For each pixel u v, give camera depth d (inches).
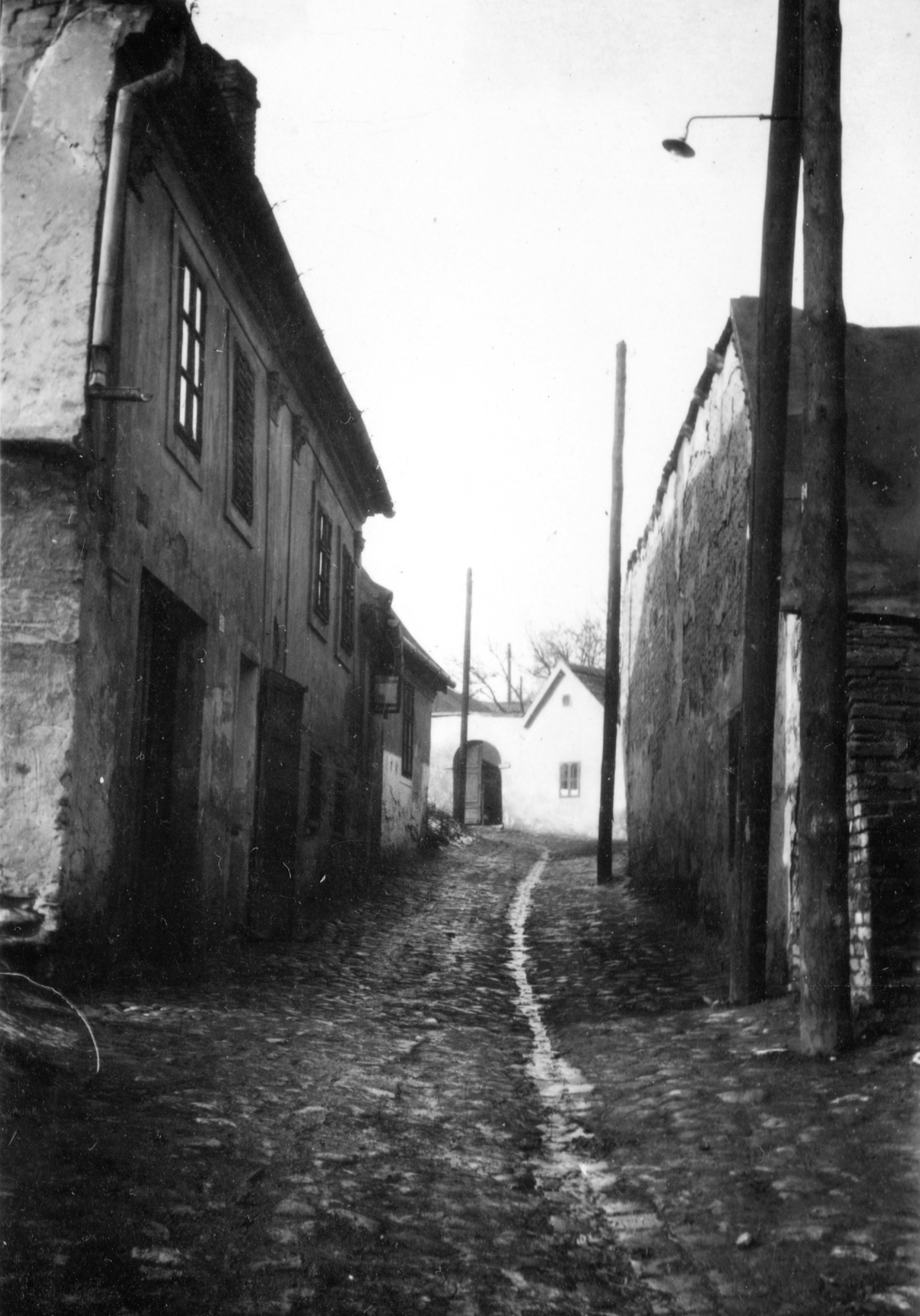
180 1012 315.3
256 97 499.2
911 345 414.6
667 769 688.4
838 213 297.4
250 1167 191.8
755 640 365.4
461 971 483.2
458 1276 161.6
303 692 550.6
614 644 903.7
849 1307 153.5
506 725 1722.4
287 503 566.6
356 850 761.0
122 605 342.6
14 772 303.4
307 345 558.3
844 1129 224.8
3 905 299.4
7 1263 142.8
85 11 333.4
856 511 378.0
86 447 313.3
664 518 714.2
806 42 301.1
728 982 424.8
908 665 345.1
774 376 365.1
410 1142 223.8
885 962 315.9
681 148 344.5
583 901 761.6
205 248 427.5
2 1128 186.1
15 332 317.7
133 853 373.1
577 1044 338.3
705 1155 220.5
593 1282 165.2
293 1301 145.7
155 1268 148.1
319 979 426.3
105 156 327.0
